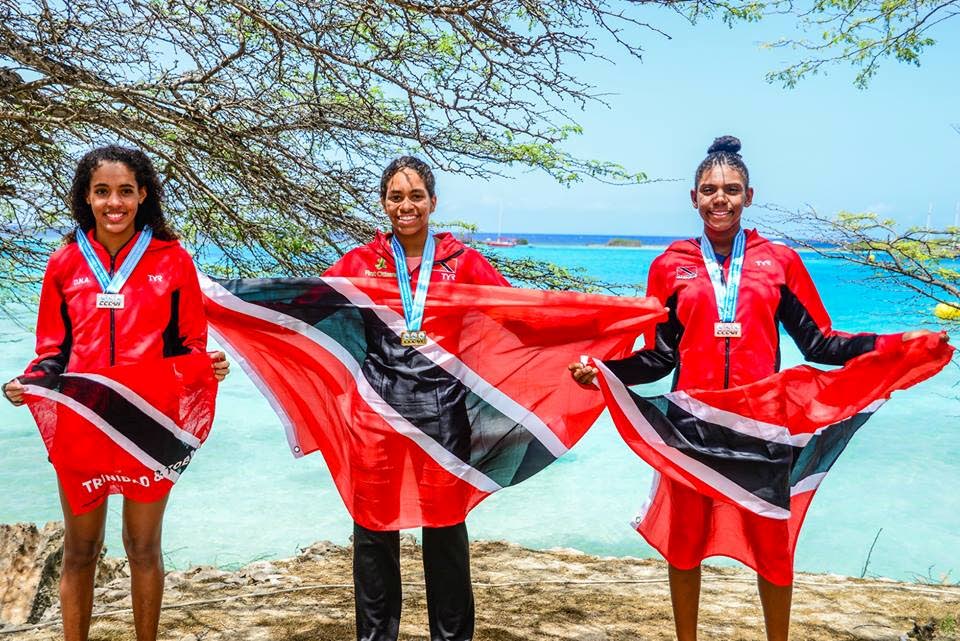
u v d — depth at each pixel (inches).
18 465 474.3
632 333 142.6
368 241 235.6
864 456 522.3
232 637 166.9
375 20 211.5
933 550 379.2
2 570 205.2
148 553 133.0
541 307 143.1
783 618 135.2
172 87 228.8
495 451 146.9
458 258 145.9
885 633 177.2
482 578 217.2
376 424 136.6
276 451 517.7
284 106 227.1
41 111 218.8
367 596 139.2
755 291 133.0
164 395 129.3
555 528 398.9
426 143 218.2
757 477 131.6
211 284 148.1
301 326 147.3
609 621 180.7
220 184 241.4
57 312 130.5
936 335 131.6
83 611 132.7
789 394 135.5
